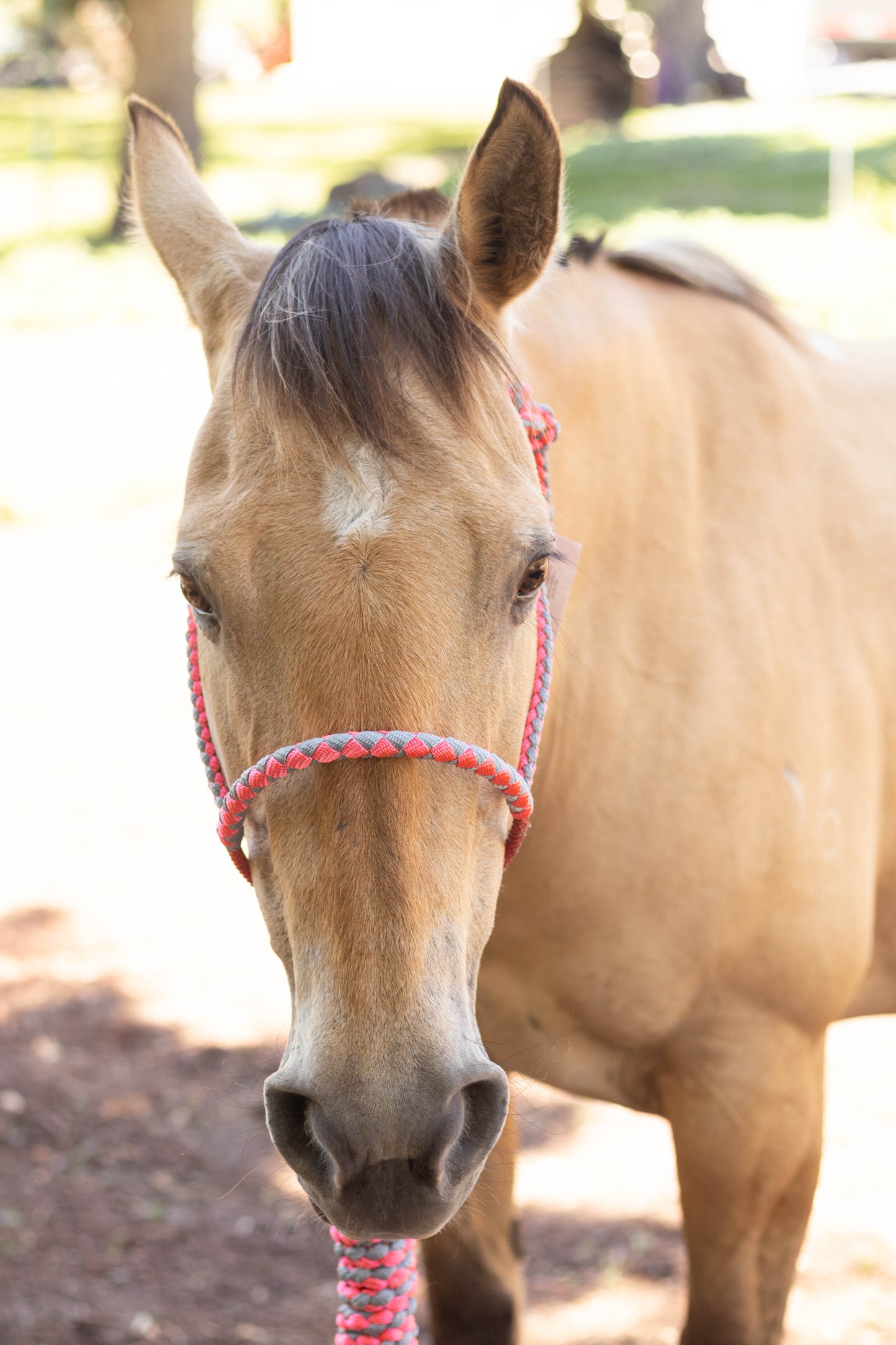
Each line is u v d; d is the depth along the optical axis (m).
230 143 21.66
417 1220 1.24
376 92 33.31
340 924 1.27
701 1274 1.99
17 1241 2.80
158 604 6.57
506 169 1.46
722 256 2.18
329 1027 1.25
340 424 1.29
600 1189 2.95
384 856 1.27
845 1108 3.11
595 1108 3.25
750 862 1.86
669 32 23.16
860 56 24.20
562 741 1.81
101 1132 3.14
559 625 1.70
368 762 1.28
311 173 17.83
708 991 1.89
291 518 1.30
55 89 26.34
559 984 1.92
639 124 19.22
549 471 1.78
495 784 1.36
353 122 25.02
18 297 11.60
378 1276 1.65
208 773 1.59
